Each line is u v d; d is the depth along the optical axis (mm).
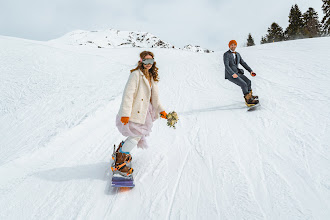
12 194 2744
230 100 5598
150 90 2557
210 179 2436
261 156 2729
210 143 3312
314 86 4891
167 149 3338
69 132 4781
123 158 2545
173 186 2422
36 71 13328
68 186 2748
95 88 9516
